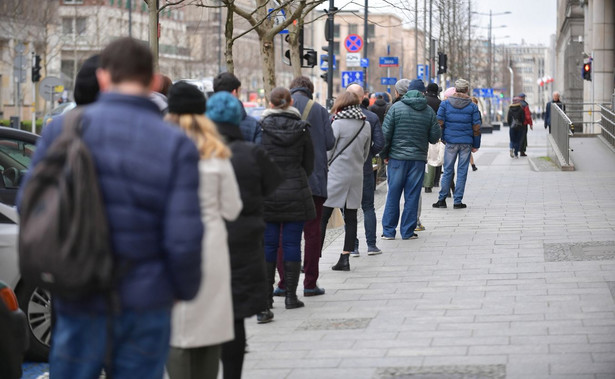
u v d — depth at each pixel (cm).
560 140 4872
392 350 1353
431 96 3209
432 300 1686
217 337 1009
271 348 1413
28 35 12256
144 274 726
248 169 1223
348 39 6353
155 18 2862
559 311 1536
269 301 1612
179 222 722
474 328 1453
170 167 727
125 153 724
